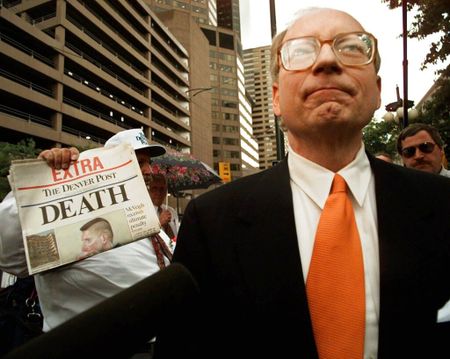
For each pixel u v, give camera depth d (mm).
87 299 1855
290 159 1244
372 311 980
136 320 508
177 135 61406
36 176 1667
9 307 1926
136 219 1688
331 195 1100
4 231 1795
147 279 566
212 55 89312
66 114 36906
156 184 3900
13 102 32938
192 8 90500
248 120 100000
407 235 1025
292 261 1023
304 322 950
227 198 1203
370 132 22766
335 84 1123
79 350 446
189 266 1147
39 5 38625
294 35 1227
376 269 1028
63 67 37062
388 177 1161
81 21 42250
